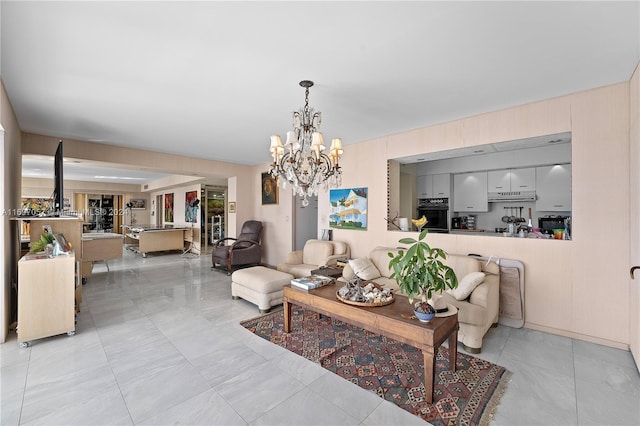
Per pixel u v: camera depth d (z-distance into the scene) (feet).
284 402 6.19
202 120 12.05
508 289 10.19
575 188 9.37
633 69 7.81
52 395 6.39
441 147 12.37
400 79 8.39
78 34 6.30
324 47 6.81
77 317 11.09
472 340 8.36
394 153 14.02
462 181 18.74
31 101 9.95
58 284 9.21
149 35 6.34
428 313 6.54
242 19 5.80
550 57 7.22
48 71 7.94
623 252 8.62
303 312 11.71
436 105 10.33
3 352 8.30
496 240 11.02
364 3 5.33
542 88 8.98
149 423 5.57
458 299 9.09
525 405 6.12
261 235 22.49
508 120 10.61
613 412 5.91
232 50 6.93
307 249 16.16
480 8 5.47
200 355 8.20
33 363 7.72
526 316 10.29
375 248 14.06
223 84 8.74
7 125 9.37
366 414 5.83
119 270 20.07
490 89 9.05
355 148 15.71
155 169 18.56
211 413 5.86
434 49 6.88
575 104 9.33
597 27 6.03
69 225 12.25
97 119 11.87
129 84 8.73
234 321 10.75
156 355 8.18
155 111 10.99
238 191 22.63
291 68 7.79
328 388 6.69
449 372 7.34
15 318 10.87
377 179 14.70
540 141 10.70
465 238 11.81
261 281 11.87
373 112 11.03
